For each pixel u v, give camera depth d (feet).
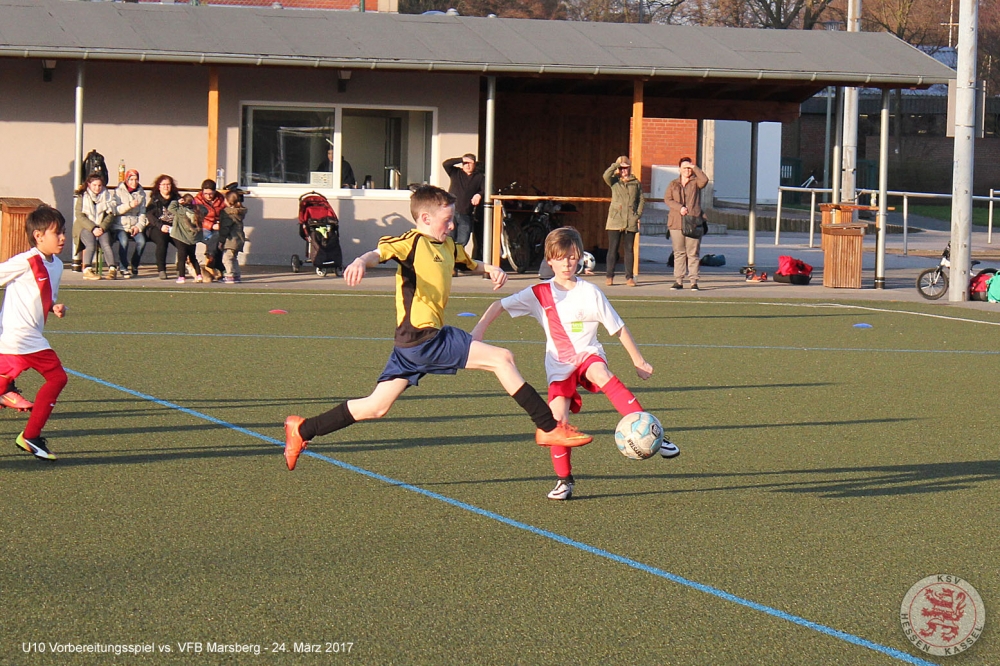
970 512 35.99
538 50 105.19
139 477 38.14
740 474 40.32
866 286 110.01
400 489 37.40
